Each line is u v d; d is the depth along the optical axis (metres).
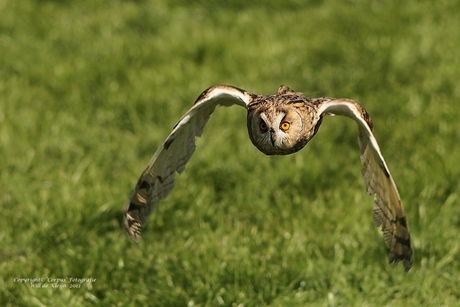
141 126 16.09
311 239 11.76
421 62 18.09
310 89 17.73
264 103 7.22
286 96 7.37
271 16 23.06
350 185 13.50
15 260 11.45
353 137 15.19
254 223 12.62
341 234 11.78
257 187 13.52
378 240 11.68
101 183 13.80
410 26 20.31
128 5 23.55
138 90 17.27
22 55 19.55
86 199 12.92
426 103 15.88
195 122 7.66
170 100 16.91
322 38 19.80
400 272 11.09
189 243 11.78
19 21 21.83
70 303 10.38
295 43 19.81
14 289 10.86
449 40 19.27
